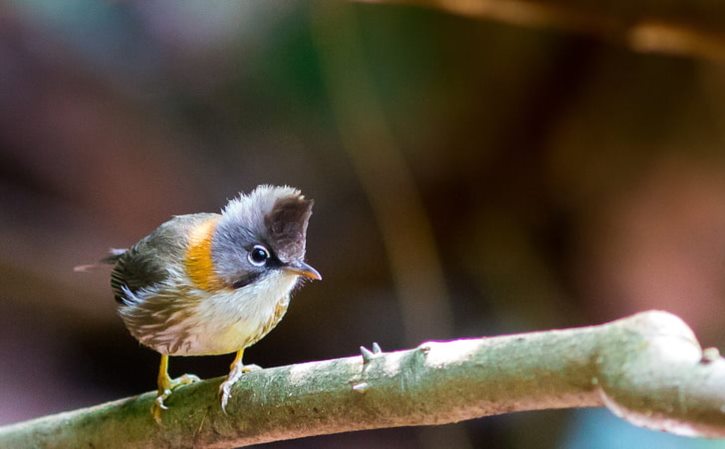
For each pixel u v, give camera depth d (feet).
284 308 21.49
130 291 21.63
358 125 43.50
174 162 44.47
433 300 42.93
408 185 43.52
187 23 45.80
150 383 42.11
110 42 45.19
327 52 43.27
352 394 15.92
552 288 45.42
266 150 45.65
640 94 42.27
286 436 17.46
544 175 44.62
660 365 12.48
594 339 13.38
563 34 41.60
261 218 20.57
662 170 42.98
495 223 45.50
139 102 44.96
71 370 40.98
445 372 14.80
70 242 41.52
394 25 42.83
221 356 42.32
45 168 42.57
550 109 43.50
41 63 43.45
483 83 43.27
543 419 40.01
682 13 34.42
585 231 45.03
